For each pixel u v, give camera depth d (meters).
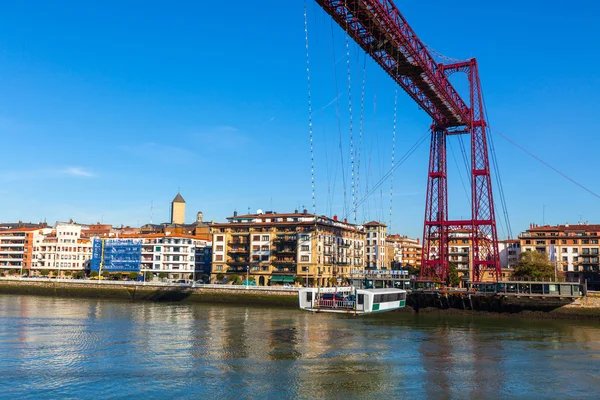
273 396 42.00
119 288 134.88
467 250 175.88
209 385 44.75
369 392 43.34
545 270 126.31
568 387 45.28
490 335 72.75
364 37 70.50
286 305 113.44
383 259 186.88
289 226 150.12
